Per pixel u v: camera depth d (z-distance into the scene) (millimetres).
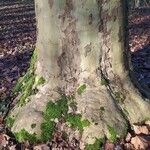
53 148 1531
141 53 3387
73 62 1631
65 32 1597
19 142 1588
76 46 1609
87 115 1565
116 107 1606
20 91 1812
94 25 1582
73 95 1629
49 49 1632
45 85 1660
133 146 1536
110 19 1592
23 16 8062
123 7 1609
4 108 1818
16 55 3678
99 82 1629
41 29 1636
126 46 1673
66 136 1563
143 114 1654
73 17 1573
